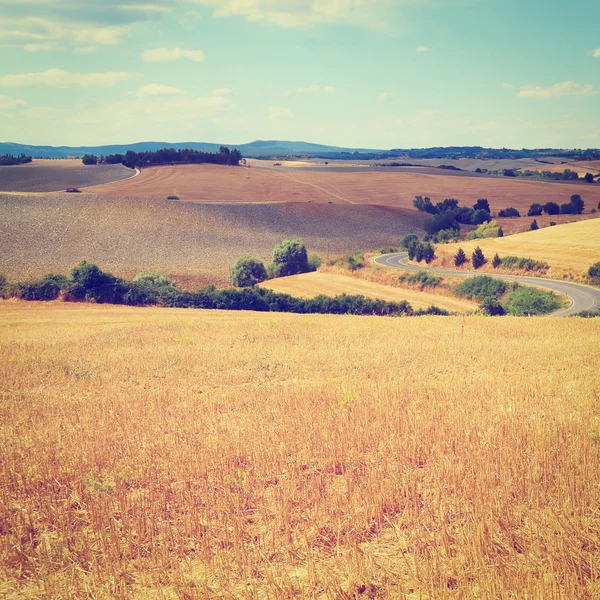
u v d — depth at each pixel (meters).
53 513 9.10
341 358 23.66
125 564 7.50
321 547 7.85
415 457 10.74
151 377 21.42
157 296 63.94
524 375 18.64
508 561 7.02
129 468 11.02
